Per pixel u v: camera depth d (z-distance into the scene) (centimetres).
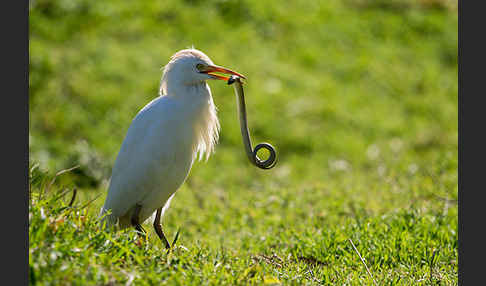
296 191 1107
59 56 1850
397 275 638
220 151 1571
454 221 817
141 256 517
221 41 2091
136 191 722
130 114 1673
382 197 981
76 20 2067
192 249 626
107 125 1619
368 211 912
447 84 2086
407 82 2058
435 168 1188
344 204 966
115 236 549
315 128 1730
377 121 1805
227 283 516
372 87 2008
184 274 516
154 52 1955
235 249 774
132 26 2088
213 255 634
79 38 1978
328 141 1667
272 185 1242
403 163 1350
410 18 2427
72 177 1261
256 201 1059
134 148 721
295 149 1639
